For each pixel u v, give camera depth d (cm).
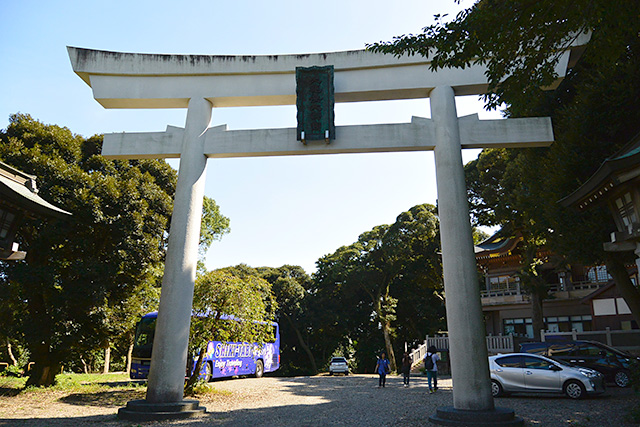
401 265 3709
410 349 4197
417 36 839
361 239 3994
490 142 1084
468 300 955
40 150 1644
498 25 751
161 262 1884
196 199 1137
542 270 3209
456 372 930
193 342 1430
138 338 2014
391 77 1152
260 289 1652
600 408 1088
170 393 1013
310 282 4506
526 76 867
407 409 1165
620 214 938
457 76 1130
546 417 966
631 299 1216
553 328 3055
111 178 1659
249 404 1311
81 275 1512
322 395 1598
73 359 1691
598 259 1270
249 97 1202
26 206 915
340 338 4306
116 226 1595
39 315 1550
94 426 894
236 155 1174
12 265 1573
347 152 1139
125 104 1240
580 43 1066
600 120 1207
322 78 1136
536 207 1504
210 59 1222
